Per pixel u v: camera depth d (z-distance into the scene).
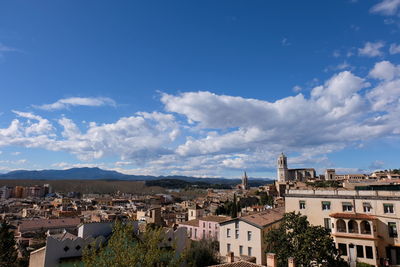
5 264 44.22
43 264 28.34
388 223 45.66
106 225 34.78
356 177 161.12
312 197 53.56
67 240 29.72
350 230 47.31
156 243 22.72
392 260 44.62
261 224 58.44
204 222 85.12
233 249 60.06
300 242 40.00
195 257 49.00
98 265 20.00
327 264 40.03
